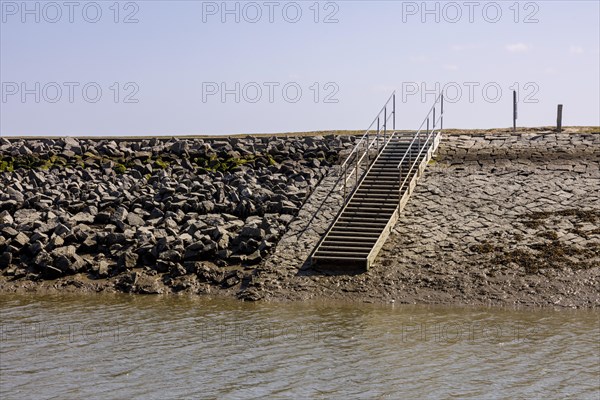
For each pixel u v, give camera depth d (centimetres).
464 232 2516
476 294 2180
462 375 1581
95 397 1490
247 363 1666
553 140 3303
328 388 1525
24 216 2772
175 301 2209
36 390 1526
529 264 2298
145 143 3538
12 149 3488
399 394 1490
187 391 1518
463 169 3006
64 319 2016
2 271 2447
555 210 2636
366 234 2481
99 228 2666
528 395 1474
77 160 3391
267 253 2456
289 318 2012
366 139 3372
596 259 2308
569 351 1712
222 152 3372
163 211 2777
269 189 2930
